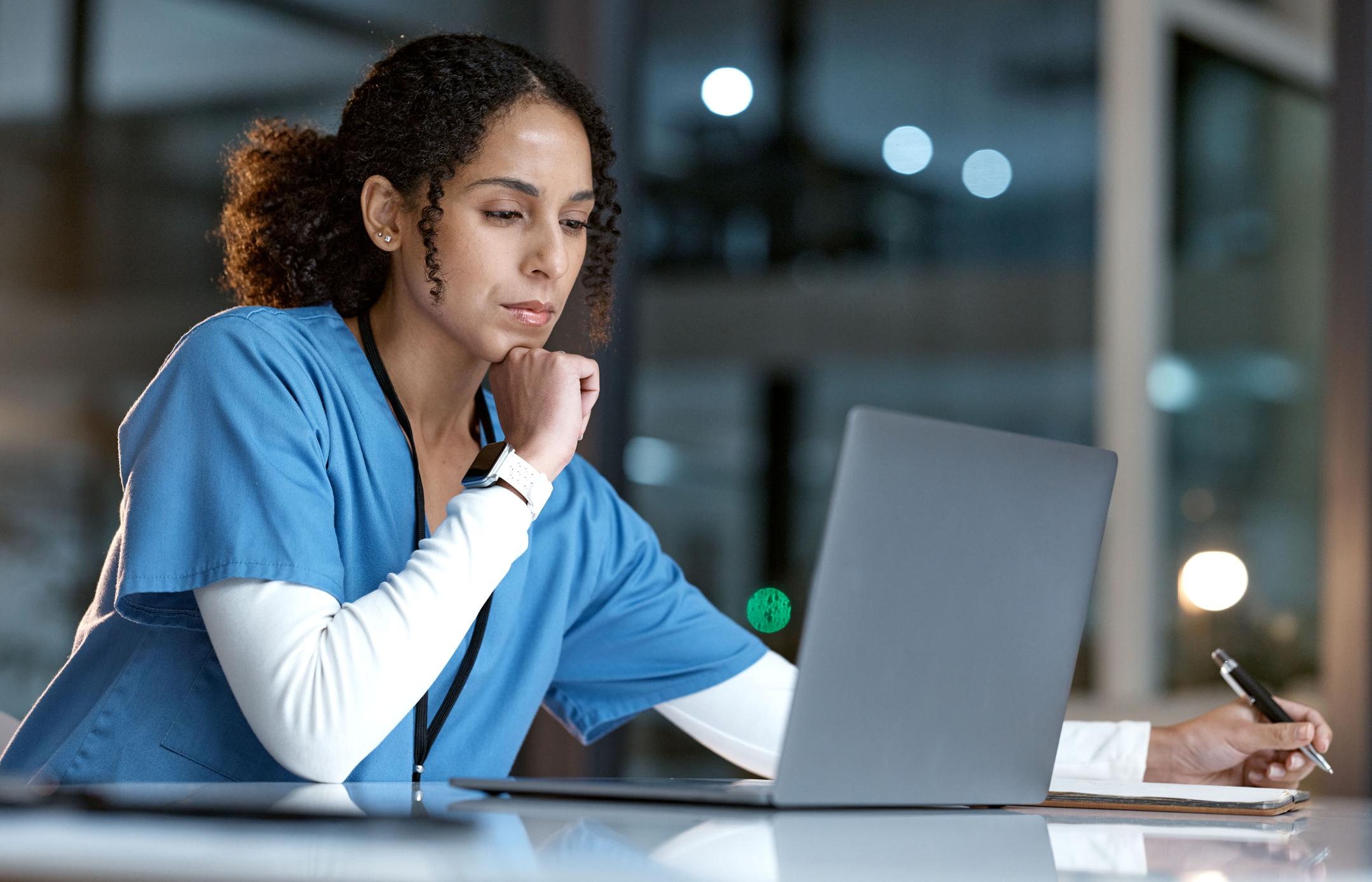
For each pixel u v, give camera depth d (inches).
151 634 53.2
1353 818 44.9
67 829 26.6
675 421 343.0
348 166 58.0
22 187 217.5
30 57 202.2
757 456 337.7
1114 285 217.9
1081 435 310.8
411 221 55.9
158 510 49.3
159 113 202.7
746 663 64.0
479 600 48.1
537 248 55.0
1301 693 202.4
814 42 272.8
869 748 38.1
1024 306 305.6
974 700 40.6
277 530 48.6
